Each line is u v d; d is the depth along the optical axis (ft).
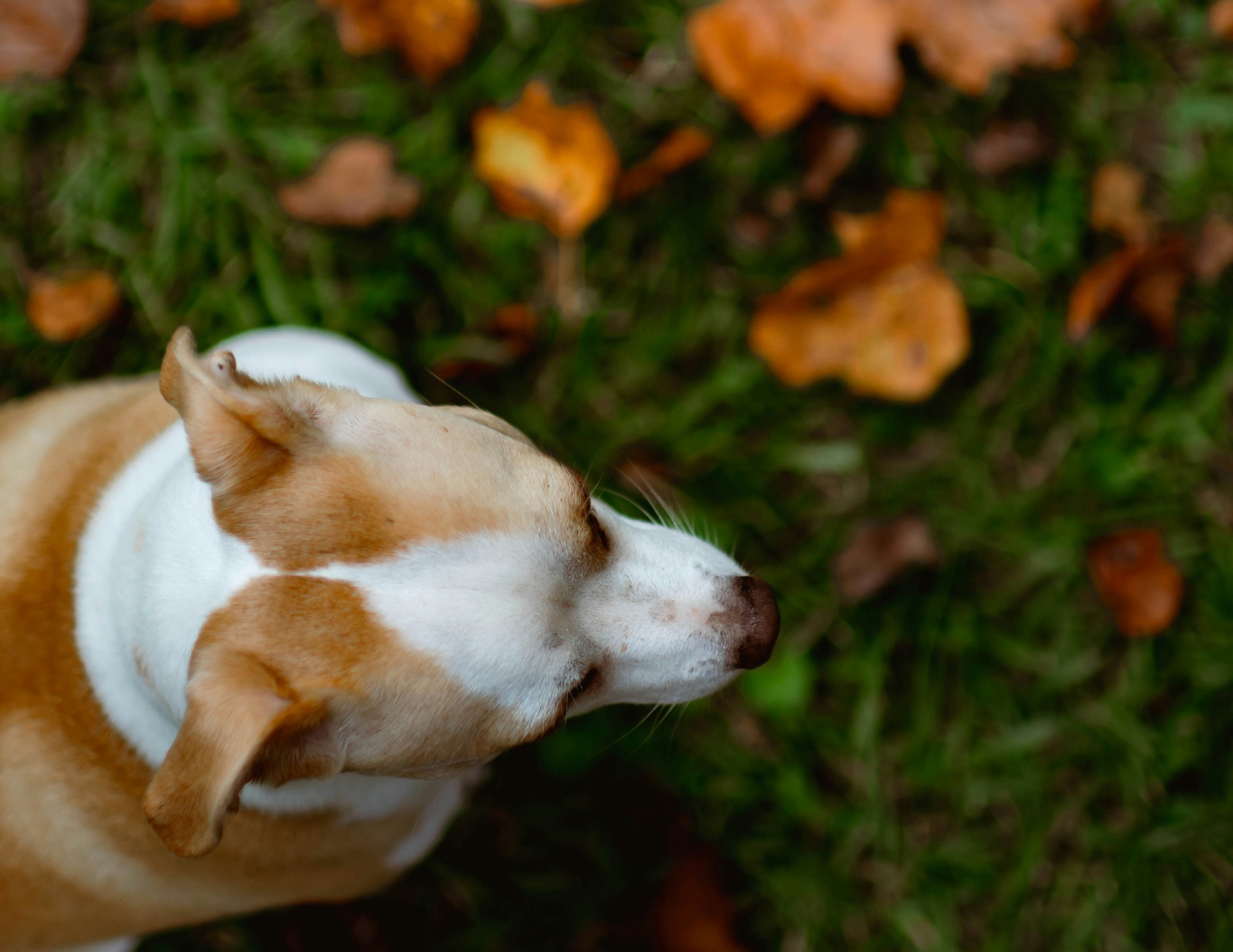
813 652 3.94
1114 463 3.97
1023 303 4.00
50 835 3.37
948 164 4.04
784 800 3.89
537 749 3.91
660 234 4.06
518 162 3.95
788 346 3.96
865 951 3.86
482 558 3.17
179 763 3.05
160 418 3.48
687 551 3.46
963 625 3.93
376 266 4.05
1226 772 3.85
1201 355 4.00
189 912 3.54
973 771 3.90
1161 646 3.92
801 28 3.92
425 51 4.01
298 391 3.24
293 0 4.09
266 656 3.12
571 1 3.96
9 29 3.98
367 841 3.55
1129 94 4.04
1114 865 3.85
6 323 4.03
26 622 3.38
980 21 3.95
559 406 4.03
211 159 4.06
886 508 3.98
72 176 4.06
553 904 3.91
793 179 4.05
